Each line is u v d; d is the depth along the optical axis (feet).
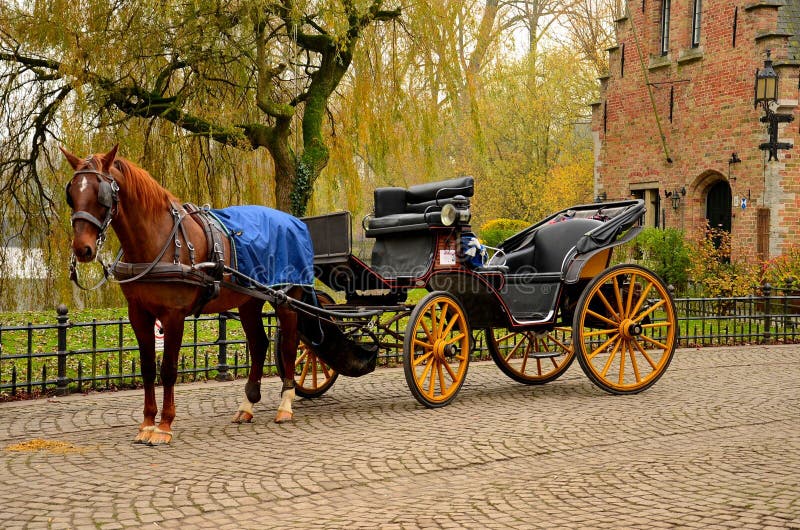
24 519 14.21
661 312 48.55
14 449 19.22
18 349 33.35
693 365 34.01
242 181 60.44
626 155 73.72
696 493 15.94
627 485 16.48
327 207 64.44
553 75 106.42
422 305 23.79
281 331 23.00
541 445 19.81
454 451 19.16
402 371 31.65
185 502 15.24
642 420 22.77
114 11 49.14
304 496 15.72
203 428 21.65
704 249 54.39
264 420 22.72
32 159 54.19
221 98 54.08
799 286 48.67
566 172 104.17
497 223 72.95
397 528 13.92
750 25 60.13
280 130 54.70
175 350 19.92
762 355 37.37
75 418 22.84
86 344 34.78
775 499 15.55
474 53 67.56
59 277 54.75
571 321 28.07
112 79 48.73
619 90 74.28
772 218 58.29
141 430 19.99
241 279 21.02
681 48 67.00
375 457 18.58
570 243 27.73
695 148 65.62
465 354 25.27
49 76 51.19
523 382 28.99
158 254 19.44
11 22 49.19
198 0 47.57
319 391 26.18
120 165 19.10
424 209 25.45
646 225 71.46
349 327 25.80
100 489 15.98
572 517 14.51
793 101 58.03
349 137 59.82
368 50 55.77
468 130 101.76
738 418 23.13
